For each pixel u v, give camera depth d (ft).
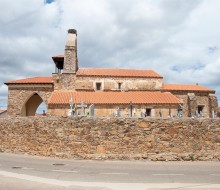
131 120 61.26
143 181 34.73
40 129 65.21
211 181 35.32
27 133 67.00
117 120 61.26
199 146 61.36
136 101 113.19
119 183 32.99
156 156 58.49
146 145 60.54
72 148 61.67
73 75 132.26
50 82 132.67
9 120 70.85
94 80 131.75
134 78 134.21
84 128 61.82
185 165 52.13
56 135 63.10
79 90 128.88
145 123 61.21
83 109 83.61
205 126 62.13
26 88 134.10
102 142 60.95
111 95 119.55
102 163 53.88
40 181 33.55
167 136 60.95
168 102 114.01
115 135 60.95
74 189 29.32
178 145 60.95
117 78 132.98
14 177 36.17
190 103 131.75
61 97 114.52
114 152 60.49
